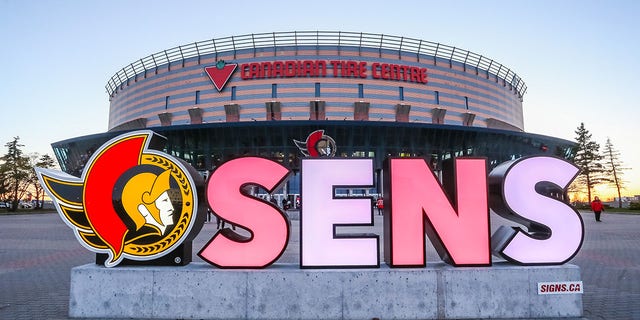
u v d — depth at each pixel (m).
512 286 5.78
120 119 70.06
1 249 14.22
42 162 68.88
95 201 6.05
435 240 6.43
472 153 53.66
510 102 72.69
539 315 5.77
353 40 58.50
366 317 5.66
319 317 5.65
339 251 5.87
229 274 5.73
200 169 51.06
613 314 5.99
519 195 6.03
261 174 5.91
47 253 13.15
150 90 63.28
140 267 5.95
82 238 6.05
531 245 6.05
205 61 59.19
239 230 20.89
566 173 6.11
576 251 6.05
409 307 5.68
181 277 5.76
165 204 6.01
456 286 5.75
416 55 60.47
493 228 20.64
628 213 41.88
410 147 50.94
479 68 66.44
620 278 8.74
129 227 6.01
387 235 6.11
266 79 56.41
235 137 50.09
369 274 5.72
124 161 6.09
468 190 6.02
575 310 5.80
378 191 47.34
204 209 6.41
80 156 58.91
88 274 5.82
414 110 58.47
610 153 79.31
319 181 5.93
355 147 50.22
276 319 5.65
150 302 5.74
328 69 56.69
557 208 6.07
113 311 5.75
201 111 57.69
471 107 63.78
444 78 61.69
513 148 55.75
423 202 5.96
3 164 62.62
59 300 6.95
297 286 5.70
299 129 49.00
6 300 6.95
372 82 57.31
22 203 75.19
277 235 5.88
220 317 5.68
